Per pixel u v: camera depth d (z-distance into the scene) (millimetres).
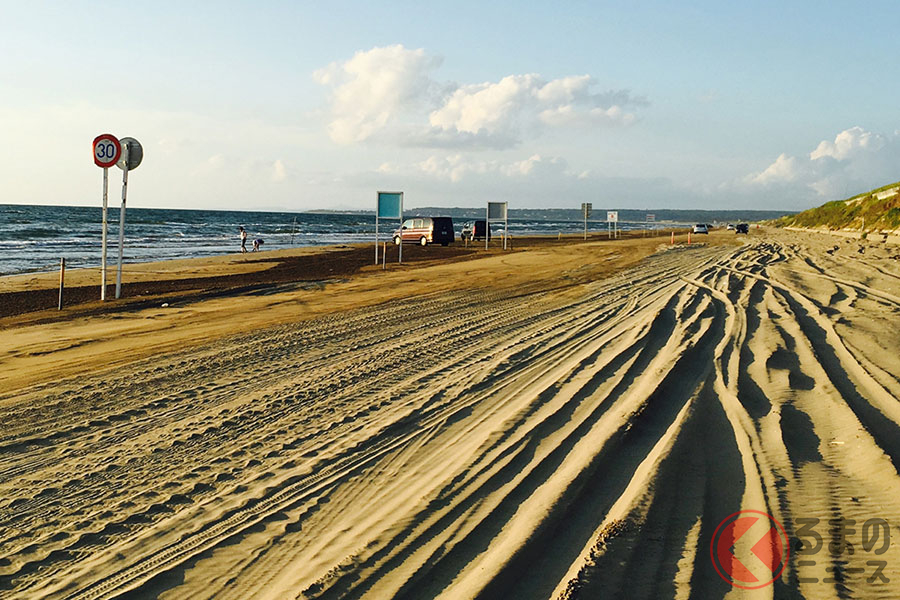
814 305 14406
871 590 3604
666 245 49906
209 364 10250
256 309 16750
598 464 5414
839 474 5207
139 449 6480
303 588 3795
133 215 138875
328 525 4664
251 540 4508
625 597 3525
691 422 6434
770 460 5496
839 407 6918
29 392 8648
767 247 38812
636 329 11617
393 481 5430
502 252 43000
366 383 8875
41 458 6277
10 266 31297
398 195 33250
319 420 7277
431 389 8438
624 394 7566
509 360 9914
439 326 13719
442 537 4324
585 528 4344
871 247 38594
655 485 4930
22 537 4695
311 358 10617
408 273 27375
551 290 20094
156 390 8695
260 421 7293
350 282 23547
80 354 11188
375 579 3842
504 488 5078
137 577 4082
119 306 17344
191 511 5043
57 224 78250
